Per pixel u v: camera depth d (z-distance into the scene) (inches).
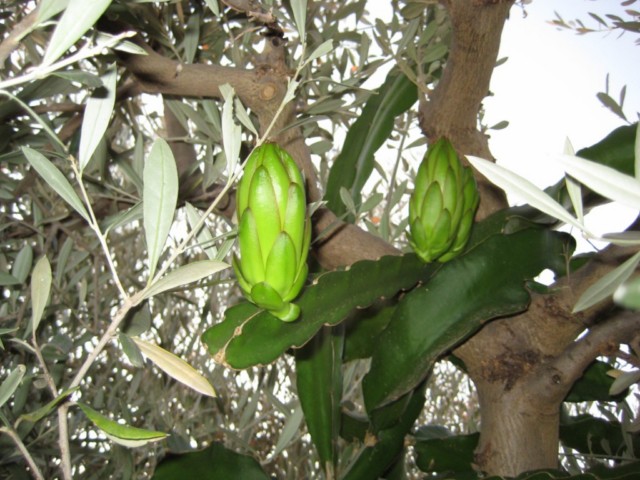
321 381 18.6
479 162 7.3
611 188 6.3
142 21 18.8
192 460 16.1
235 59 20.4
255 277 11.7
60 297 23.0
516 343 17.9
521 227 17.6
